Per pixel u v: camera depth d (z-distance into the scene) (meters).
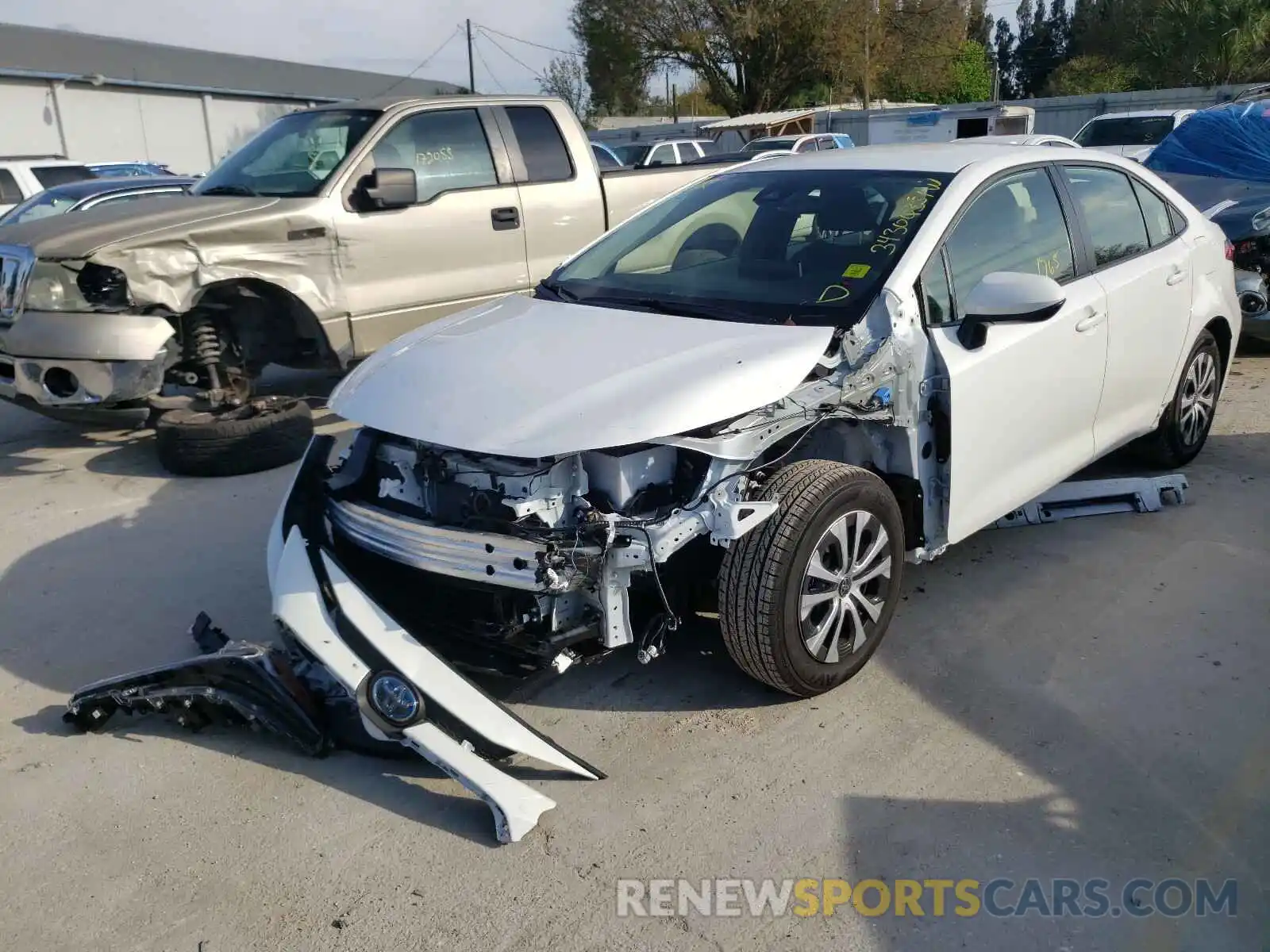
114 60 31.84
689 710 3.49
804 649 3.30
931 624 4.00
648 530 2.92
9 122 27.81
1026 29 72.69
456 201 6.94
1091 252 4.39
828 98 39.88
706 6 37.91
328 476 3.61
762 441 3.12
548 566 2.87
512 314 3.94
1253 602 4.09
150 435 7.02
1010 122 27.95
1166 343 4.80
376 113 6.76
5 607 4.43
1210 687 3.53
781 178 4.39
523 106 7.43
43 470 6.32
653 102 51.03
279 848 2.89
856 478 3.33
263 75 37.16
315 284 6.37
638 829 2.92
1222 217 7.56
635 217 4.73
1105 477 5.36
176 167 32.69
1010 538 4.77
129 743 3.43
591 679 3.70
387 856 2.85
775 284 3.79
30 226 6.24
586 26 39.56
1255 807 2.94
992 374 3.74
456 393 3.25
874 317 3.52
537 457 2.94
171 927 2.62
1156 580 4.30
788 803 3.01
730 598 3.21
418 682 2.98
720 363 3.21
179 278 5.89
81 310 5.73
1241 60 30.44
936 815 2.94
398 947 2.53
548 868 2.78
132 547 5.04
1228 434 6.09
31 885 2.78
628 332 3.54
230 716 3.40
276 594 3.21
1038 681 3.59
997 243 3.99
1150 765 3.13
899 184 4.04
